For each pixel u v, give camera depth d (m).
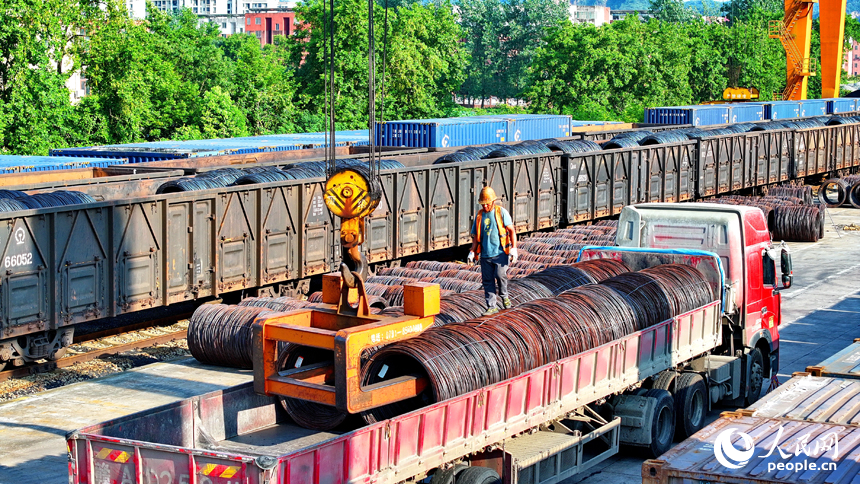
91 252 16.48
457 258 27.48
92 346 17.70
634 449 12.38
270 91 76.38
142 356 17.23
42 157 27.64
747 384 13.96
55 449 12.33
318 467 7.39
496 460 9.30
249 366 16.14
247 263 19.67
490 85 158.88
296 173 21.69
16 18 45.97
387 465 8.00
